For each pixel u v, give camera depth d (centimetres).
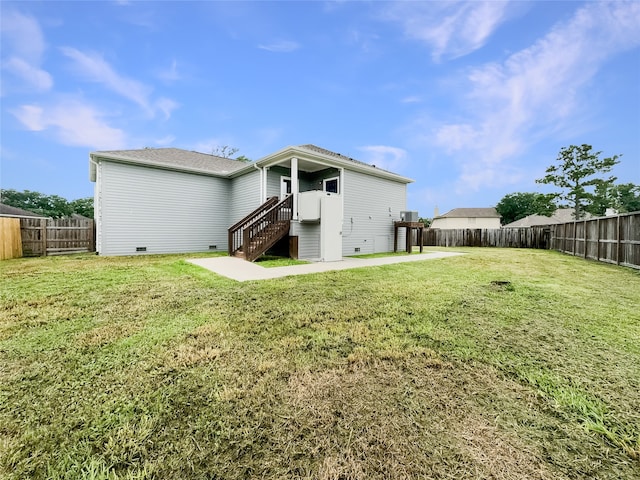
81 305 334
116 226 859
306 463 120
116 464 120
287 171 1043
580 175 1758
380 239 1106
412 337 247
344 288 426
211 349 223
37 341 235
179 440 132
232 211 1094
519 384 176
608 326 274
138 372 189
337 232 834
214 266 629
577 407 154
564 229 1095
